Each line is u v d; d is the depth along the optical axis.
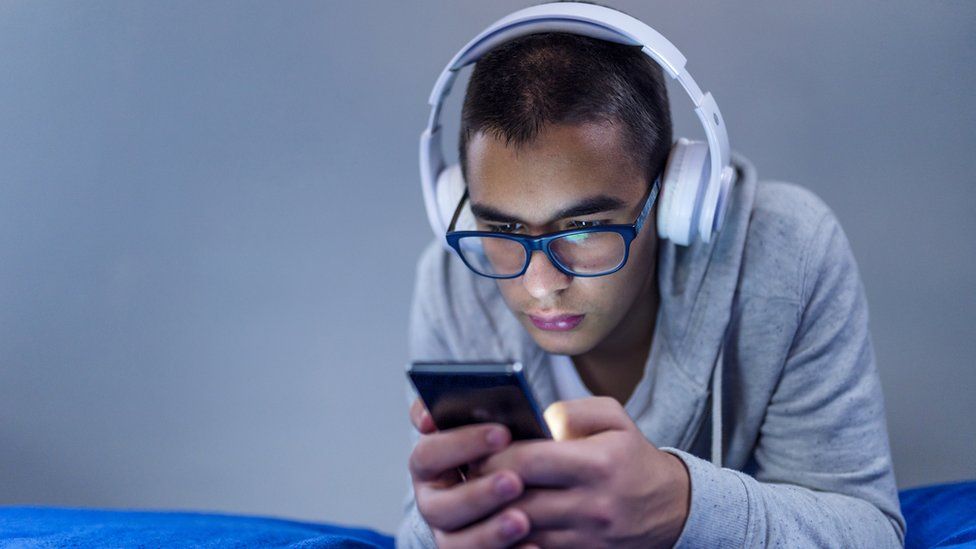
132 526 1.08
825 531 0.83
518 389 0.63
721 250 1.02
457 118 1.79
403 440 1.88
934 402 1.77
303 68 1.81
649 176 0.92
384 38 1.79
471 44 0.91
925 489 1.31
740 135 1.75
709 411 1.07
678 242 0.94
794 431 1.04
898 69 1.70
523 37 0.92
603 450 0.66
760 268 1.02
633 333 1.08
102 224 1.87
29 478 1.92
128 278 1.88
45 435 1.91
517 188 0.86
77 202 1.86
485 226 0.92
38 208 1.87
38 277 1.88
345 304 1.86
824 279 1.02
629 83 0.90
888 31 1.69
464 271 1.15
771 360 1.03
